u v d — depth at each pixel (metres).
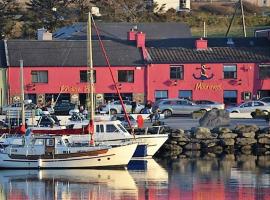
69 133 148.62
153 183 132.25
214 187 128.88
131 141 149.62
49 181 133.25
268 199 120.19
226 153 169.25
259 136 172.12
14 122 170.75
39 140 143.50
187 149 169.50
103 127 151.38
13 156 143.00
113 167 144.25
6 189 127.19
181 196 122.69
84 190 126.69
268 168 147.50
